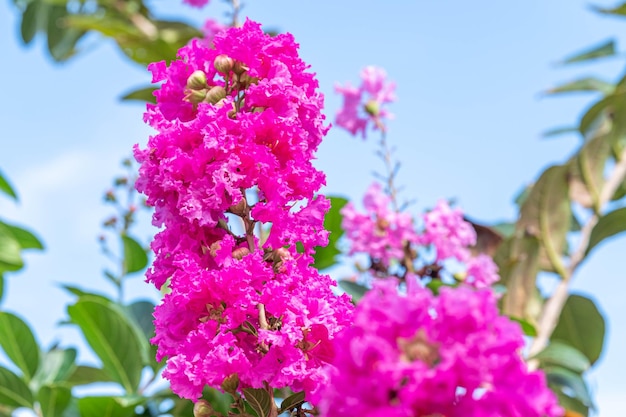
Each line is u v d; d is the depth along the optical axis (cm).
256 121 70
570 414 79
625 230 122
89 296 103
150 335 107
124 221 142
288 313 67
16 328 107
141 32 161
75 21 157
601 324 125
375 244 107
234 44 72
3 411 107
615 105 135
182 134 70
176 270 69
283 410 68
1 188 133
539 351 113
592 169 133
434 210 108
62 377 114
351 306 70
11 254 121
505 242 123
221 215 71
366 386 51
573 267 125
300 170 71
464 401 51
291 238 70
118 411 100
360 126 113
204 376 67
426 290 53
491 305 52
